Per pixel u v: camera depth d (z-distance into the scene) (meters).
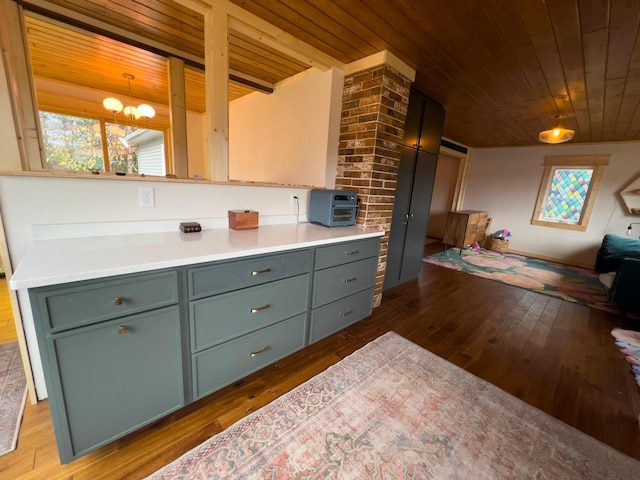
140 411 1.20
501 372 1.93
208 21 1.71
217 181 1.81
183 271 1.20
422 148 3.22
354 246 2.07
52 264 1.01
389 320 2.61
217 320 1.37
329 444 1.30
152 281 1.12
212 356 1.39
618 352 2.25
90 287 0.98
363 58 2.36
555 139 3.25
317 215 2.30
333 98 2.53
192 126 5.16
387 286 3.37
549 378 1.89
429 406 1.57
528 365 2.03
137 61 2.85
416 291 3.38
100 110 4.07
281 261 1.58
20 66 1.87
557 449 1.34
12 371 1.58
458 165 6.57
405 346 2.18
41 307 0.90
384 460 1.23
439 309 2.91
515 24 1.72
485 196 6.38
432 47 2.08
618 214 4.90
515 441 1.38
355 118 2.49
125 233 1.51
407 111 2.83
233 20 1.82
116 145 4.39
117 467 1.15
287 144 3.05
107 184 1.42
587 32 1.73
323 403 1.54
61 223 1.33
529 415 1.55
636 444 1.39
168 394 1.28
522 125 4.07
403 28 1.86
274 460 1.21
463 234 5.43
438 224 7.12
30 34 2.27
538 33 1.79
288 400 1.55
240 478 1.12
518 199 5.93
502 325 2.63
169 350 1.23
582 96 2.78
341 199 2.25
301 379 1.75
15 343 1.82
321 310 1.95
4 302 2.32
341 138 2.65
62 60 2.86
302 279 1.74
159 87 3.80
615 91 2.58
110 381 1.09
